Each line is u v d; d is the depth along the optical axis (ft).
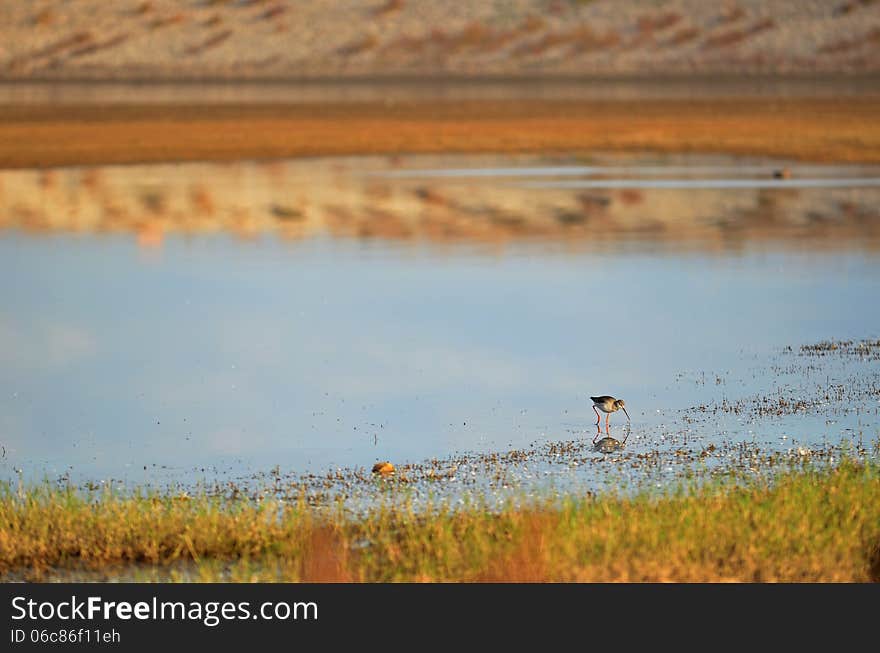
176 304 254.47
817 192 426.10
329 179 467.93
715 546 111.45
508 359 207.92
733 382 190.29
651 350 212.64
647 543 111.55
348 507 132.77
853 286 264.31
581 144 579.48
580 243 324.19
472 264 294.46
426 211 386.32
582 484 140.36
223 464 154.10
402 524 124.16
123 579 113.19
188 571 114.83
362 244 325.21
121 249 318.24
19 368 204.95
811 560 108.88
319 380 196.34
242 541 119.24
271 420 174.19
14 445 163.63
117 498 133.59
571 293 261.03
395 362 207.21
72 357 211.41
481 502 130.72
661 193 426.51
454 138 598.75
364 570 112.06
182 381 197.06
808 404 176.35
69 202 404.98
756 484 134.92
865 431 161.99
